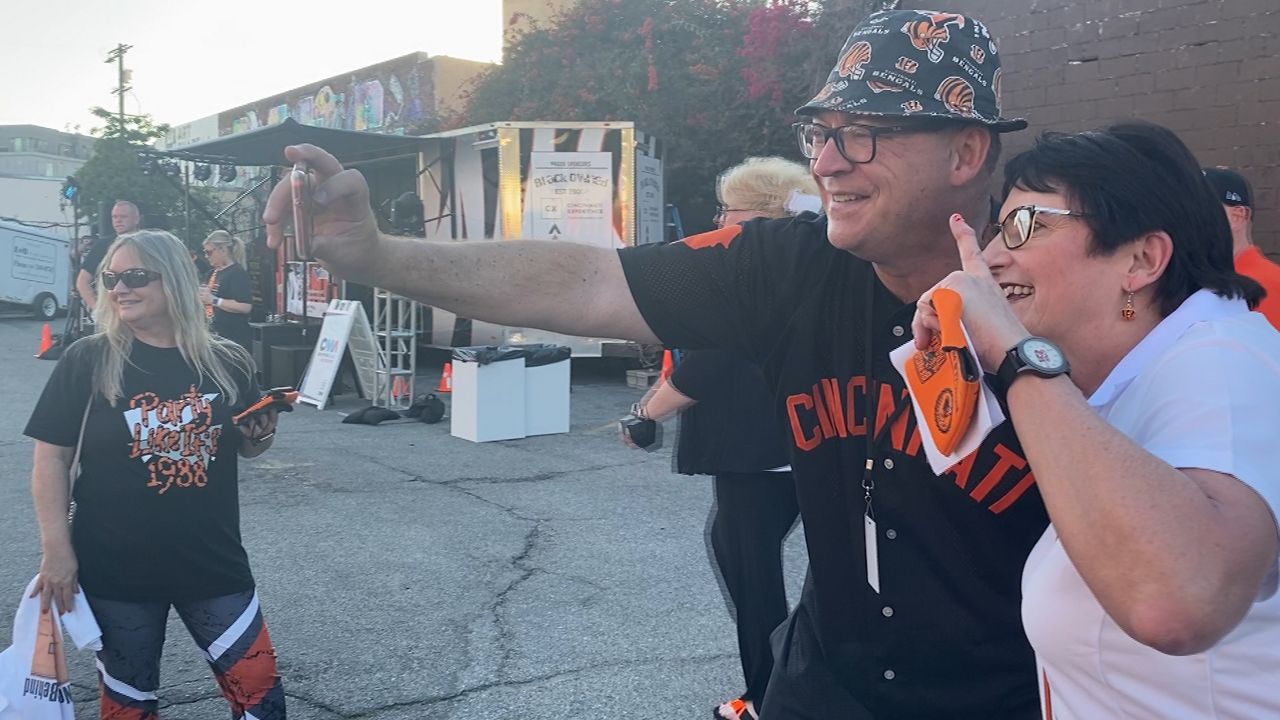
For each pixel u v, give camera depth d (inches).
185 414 107.8
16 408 400.8
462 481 275.0
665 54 546.9
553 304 75.9
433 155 502.0
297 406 404.8
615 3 573.3
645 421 136.9
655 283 75.5
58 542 103.6
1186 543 40.1
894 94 61.6
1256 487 42.9
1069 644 52.0
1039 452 44.8
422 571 198.4
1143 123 54.7
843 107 61.9
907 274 66.7
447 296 75.2
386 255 72.3
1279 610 46.4
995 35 313.4
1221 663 46.8
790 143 500.7
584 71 563.8
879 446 67.0
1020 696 68.4
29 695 101.8
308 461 299.4
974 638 67.5
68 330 593.0
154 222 414.3
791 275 72.4
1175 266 52.0
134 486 105.5
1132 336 53.0
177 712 137.6
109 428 105.3
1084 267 52.6
